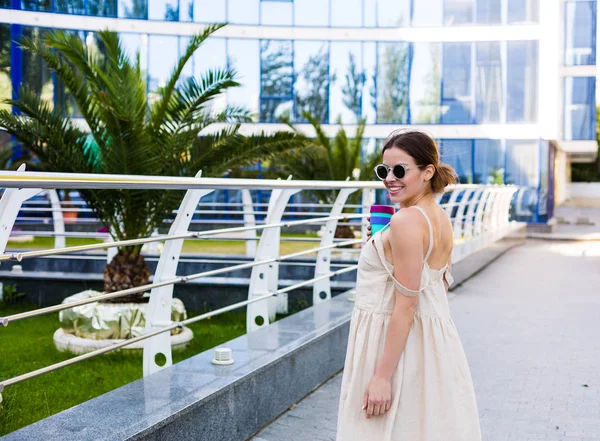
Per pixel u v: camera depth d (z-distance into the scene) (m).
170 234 4.46
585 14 27.47
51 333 8.35
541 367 5.99
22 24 24.77
